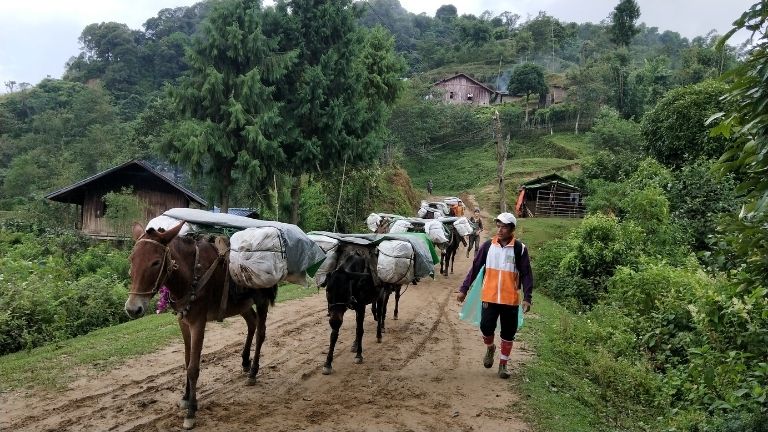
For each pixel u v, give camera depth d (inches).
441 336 420.8
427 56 3986.2
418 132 2498.8
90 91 2429.9
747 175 188.4
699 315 339.6
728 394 268.7
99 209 1026.7
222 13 879.7
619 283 530.0
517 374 321.1
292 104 959.6
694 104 932.0
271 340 387.9
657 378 342.0
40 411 245.9
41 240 854.5
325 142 979.9
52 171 1813.5
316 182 1186.0
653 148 1007.0
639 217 713.0
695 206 757.9
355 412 255.0
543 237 1110.4
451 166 2469.2
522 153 2460.6
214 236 261.0
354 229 1162.6
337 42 1020.5
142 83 2977.4
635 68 2714.1
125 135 1930.4
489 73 3474.4
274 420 241.4
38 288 458.6
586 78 2586.1
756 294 203.5
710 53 2338.8
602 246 658.8
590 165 1546.5
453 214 1284.4
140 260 211.3
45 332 408.8
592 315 505.4
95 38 3213.6
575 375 340.2
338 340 393.1
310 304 533.3
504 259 307.0
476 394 284.4
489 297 306.3
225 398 267.1
